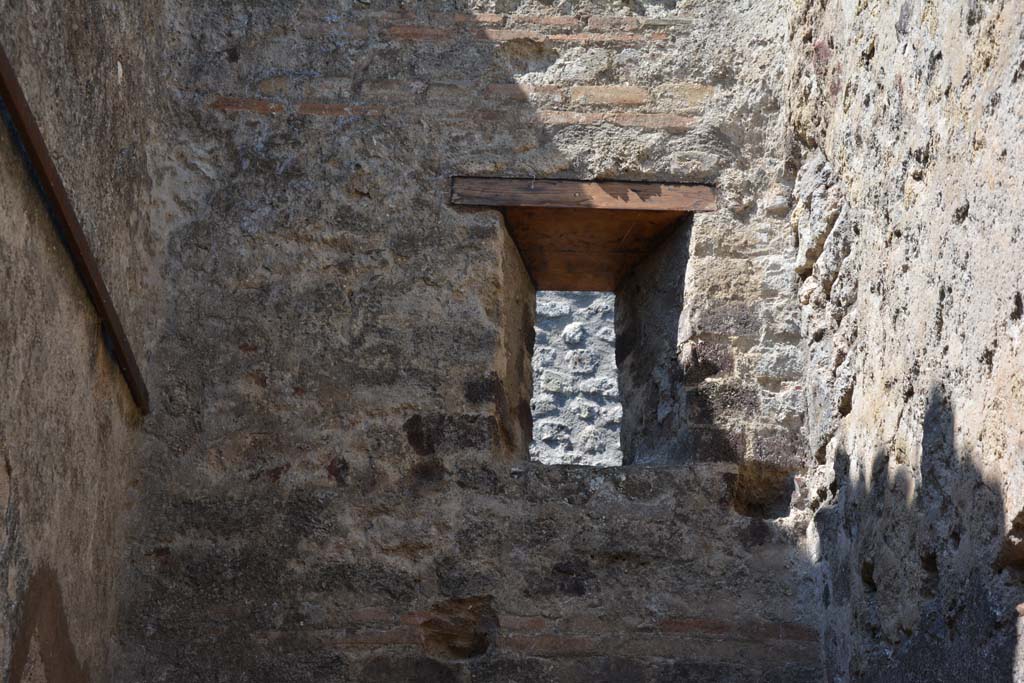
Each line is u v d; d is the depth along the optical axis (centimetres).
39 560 275
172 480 363
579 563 357
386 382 373
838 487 344
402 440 368
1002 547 229
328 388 373
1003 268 235
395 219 387
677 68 401
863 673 312
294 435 369
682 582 356
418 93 397
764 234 388
